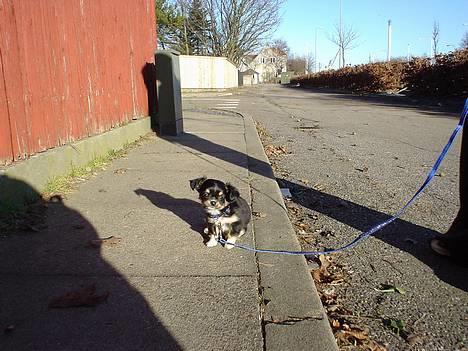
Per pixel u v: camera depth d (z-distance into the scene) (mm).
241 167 2334
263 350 852
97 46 2453
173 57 3299
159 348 851
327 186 2158
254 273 1157
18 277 1112
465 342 958
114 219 1531
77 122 2184
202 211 1626
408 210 1800
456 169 2529
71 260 1212
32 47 1770
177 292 1054
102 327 913
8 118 1602
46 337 877
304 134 3900
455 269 1290
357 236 1531
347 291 1165
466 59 7145
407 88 9570
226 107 6762
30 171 1667
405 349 933
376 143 3416
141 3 3254
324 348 860
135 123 3047
